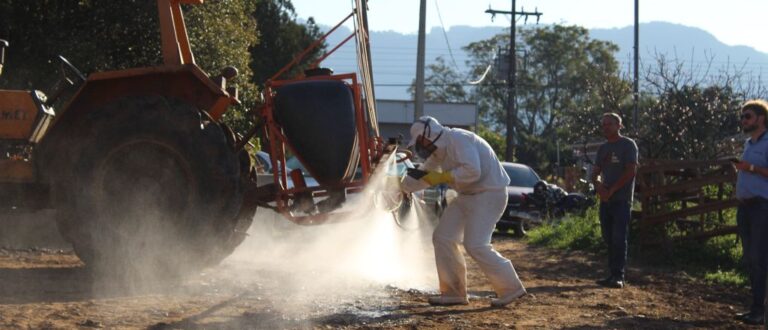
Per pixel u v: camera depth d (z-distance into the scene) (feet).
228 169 30.99
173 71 31.17
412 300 30.53
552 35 260.01
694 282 39.09
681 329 27.71
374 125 34.24
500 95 256.32
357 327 25.50
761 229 29.19
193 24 70.33
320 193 31.63
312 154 31.01
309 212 31.86
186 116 30.89
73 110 31.24
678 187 46.57
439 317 27.63
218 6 73.20
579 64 254.88
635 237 48.03
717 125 78.59
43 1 62.80
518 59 244.83
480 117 263.29
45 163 30.94
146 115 30.78
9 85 62.44
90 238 30.63
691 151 77.20
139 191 30.81
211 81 31.42
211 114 32.60
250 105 76.43
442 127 29.89
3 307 25.44
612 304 31.99
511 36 147.64
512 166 74.54
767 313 25.75
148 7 65.92
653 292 35.88
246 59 77.97
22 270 31.94
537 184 68.28
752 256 29.35
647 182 47.47
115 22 65.77
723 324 28.89
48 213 39.81
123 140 30.71
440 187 59.11
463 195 30.30
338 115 30.94
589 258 48.32
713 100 79.77
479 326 26.53
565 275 40.98
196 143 30.73
